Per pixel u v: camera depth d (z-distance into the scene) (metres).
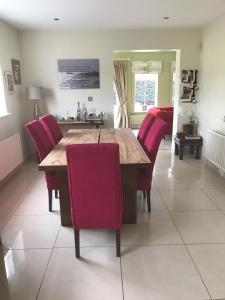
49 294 1.84
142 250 2.29
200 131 5.17
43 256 2.24
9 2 3.31
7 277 2.00
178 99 5.36
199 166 4.60
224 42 4.00
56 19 4.21
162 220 2.78
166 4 3.54
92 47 5.09
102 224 2.14
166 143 6.49
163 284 1.90
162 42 5.07
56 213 2.97
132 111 9.10
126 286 1.89
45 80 5.21
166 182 3.85
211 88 4.56
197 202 3.19
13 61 4.67
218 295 1.80
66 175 2.56
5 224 2.76
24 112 5.25
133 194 2.65
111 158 1.92
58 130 3.94
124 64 8.61
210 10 3.84
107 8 3.66
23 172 4.39
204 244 2.36
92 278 1.98
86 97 5.32
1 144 3.66
